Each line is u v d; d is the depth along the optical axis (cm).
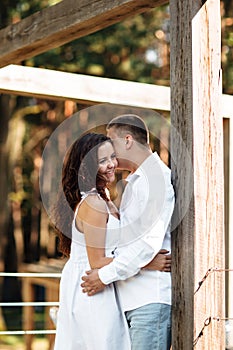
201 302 321
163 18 1175
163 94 548
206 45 327
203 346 320
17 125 1234
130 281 358
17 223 1341
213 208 325
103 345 356
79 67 1120
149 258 344
